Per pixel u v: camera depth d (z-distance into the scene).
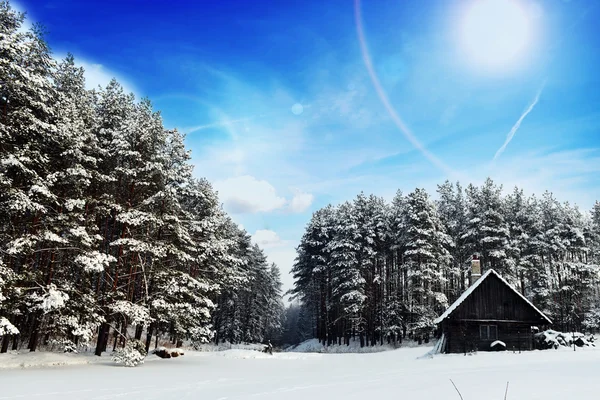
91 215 20.55
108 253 23.59
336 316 51.09
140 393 10.62
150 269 23.41
